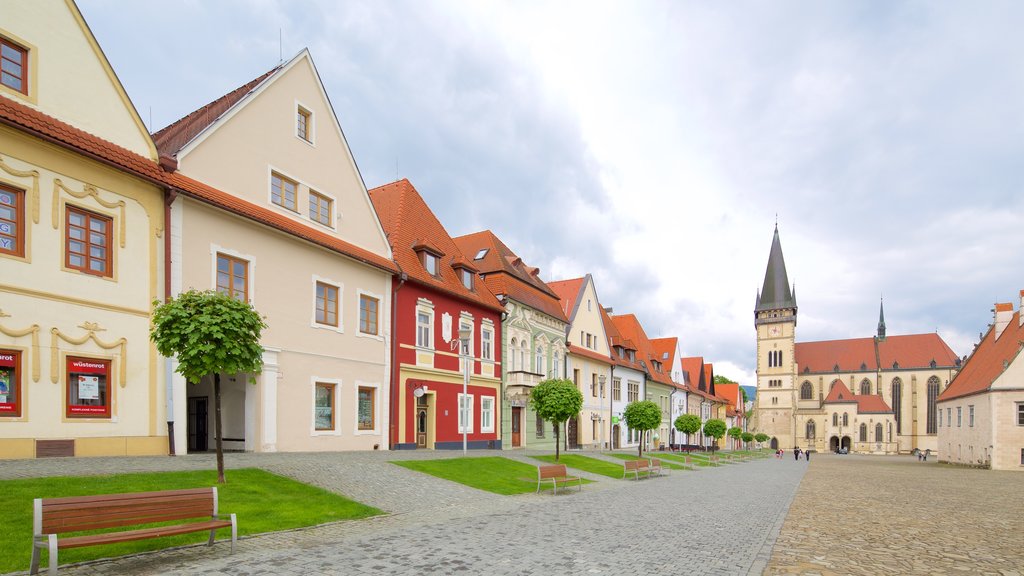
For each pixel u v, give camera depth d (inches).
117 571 302.5
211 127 743.7
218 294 495.2
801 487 1047.0
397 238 1146.7
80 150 577.9
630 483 964.0
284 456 724.7
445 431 1163.9
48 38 575.2
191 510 338.3
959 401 2182.6
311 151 912.9
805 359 5433.1
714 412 3818.9
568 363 1743.4
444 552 375.6
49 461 518.6
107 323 601.3
